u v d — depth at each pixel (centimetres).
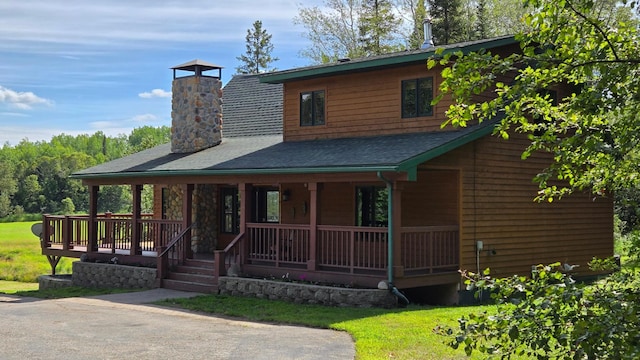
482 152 1577
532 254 1694
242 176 1672
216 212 2162
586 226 1847
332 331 1086
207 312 1320
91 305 1445
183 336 1058
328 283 1466
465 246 1537
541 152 1723
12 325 1180
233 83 2642
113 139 14700
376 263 1691
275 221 2042
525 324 420
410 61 1590
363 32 4034
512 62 438
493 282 453
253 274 1628
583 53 428
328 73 1770
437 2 3781
